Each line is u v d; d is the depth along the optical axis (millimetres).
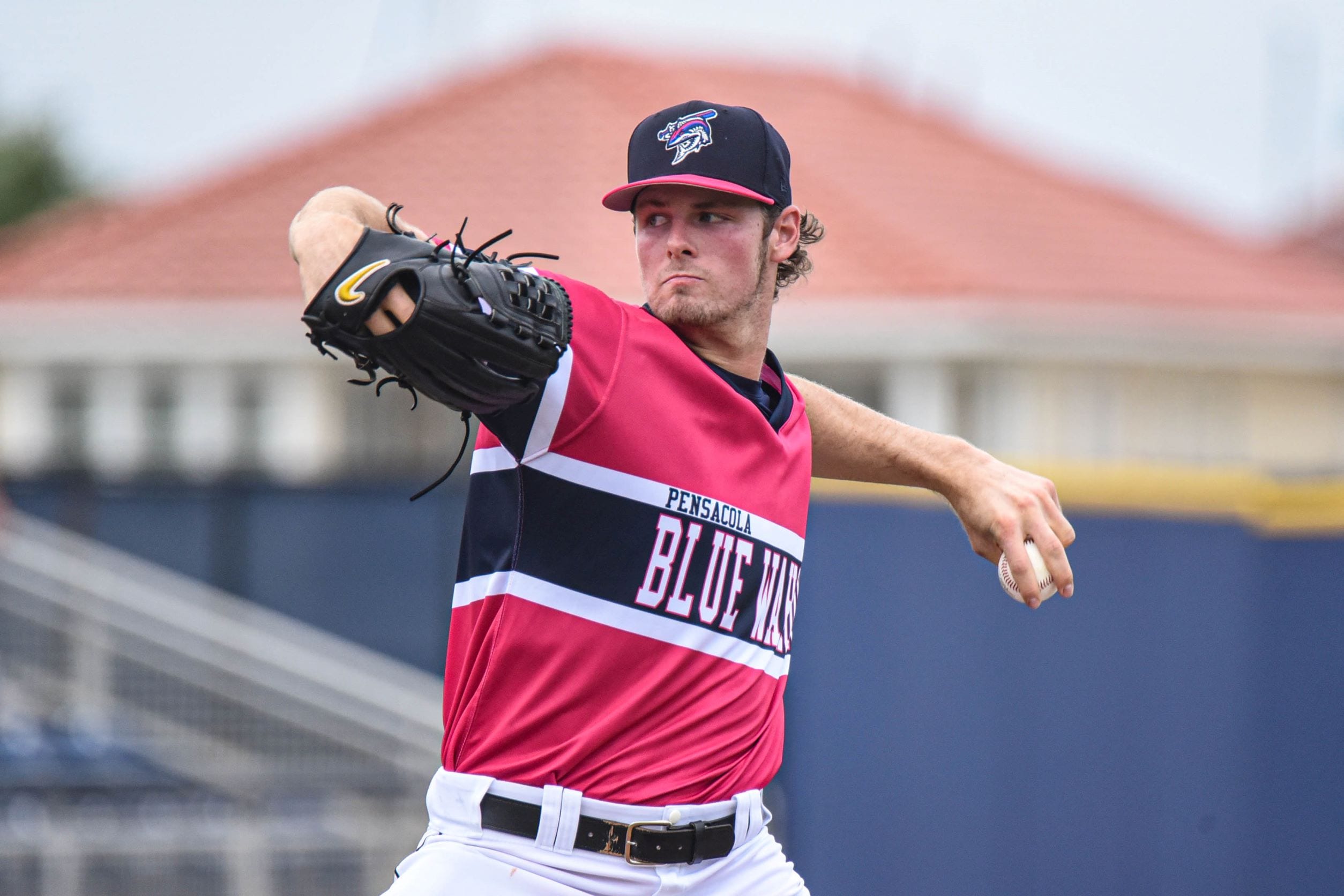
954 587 21875
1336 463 57406
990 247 52812
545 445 8312
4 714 25297
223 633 25797
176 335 47375
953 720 21781
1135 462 51688
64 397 49625
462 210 50219
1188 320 51344
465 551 9047
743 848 9609
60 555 26156
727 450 9008
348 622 27328
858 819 22297
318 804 25016
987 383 47500
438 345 7180
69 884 24328
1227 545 20656
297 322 46750
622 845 8773
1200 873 20359
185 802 25062
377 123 58562
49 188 103938
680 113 8961
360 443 47469
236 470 27609
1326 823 20672
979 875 21453
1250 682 20391
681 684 8836
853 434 10797
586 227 48062
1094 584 21312
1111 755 21062
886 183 57875
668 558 8695
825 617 22734
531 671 8664
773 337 45000
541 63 60750
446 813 8961
